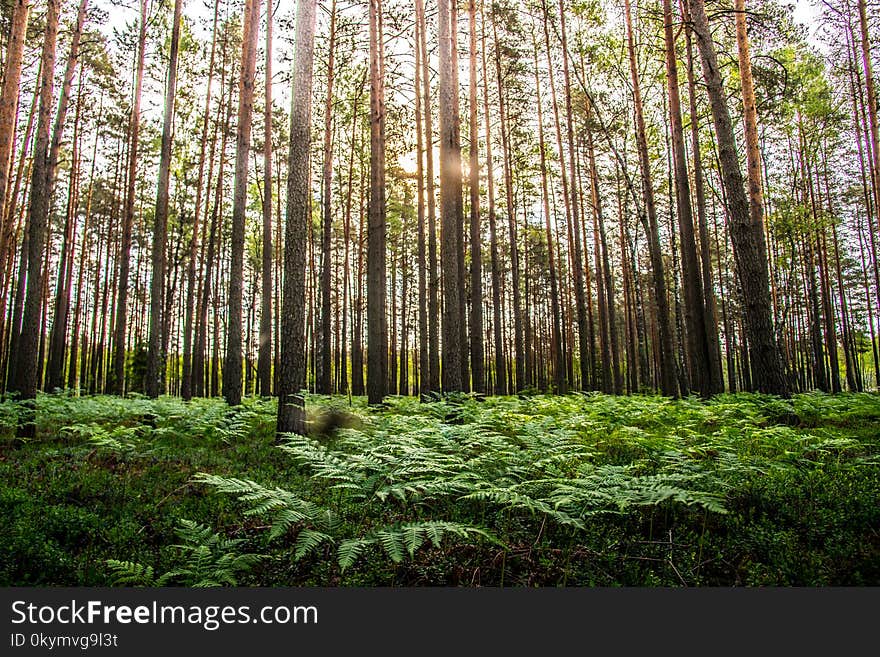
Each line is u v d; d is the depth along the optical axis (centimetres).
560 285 3247
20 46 988
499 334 2289
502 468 620
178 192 2717
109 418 1273
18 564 460
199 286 2941
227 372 1317
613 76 2066
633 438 786
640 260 3691
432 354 2309
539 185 2859
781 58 1931
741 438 805
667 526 535
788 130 2700
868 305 3856
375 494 490
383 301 1920
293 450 588
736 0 1597
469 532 515
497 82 2452
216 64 2317
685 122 2241
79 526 536
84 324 3584
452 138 1247
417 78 2112
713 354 1906
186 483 672
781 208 2384
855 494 568
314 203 3042
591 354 2477
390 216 2633
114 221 3203
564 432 733
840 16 2356
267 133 1939
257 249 3416
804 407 1105
